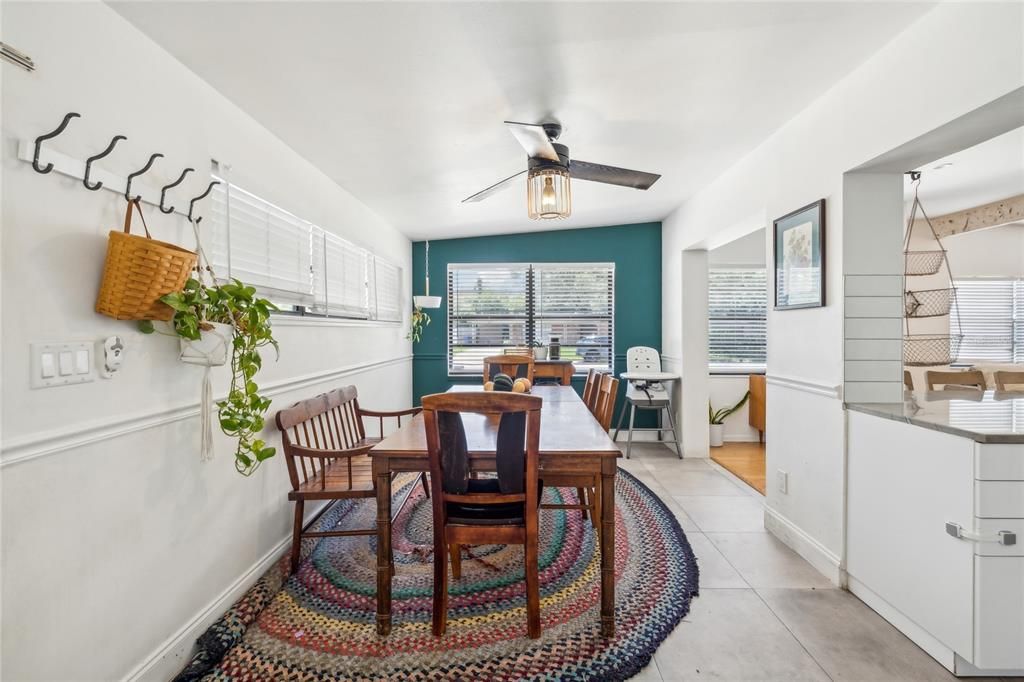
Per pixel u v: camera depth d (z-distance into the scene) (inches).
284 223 93.0
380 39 61.7
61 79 45.8
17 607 41.7
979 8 56.2
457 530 65.7
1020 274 169.8
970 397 85.4
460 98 78.5
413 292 197.8
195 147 66.2
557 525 105.6
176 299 52.0
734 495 127.9
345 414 110.0
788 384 96.5
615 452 65.2
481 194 101.3
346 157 100.3
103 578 49.8
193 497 63.3
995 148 101.5
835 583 81.1
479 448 68.2
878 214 79.8
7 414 40.8
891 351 80.0
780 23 63.1
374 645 64.4
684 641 66.0
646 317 196.2
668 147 107.7
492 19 59.1
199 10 53.4
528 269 199.5
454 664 60.8
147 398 55.5
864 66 74.2
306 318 97.0
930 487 62.1
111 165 51.5
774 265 101.2
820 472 86.3
